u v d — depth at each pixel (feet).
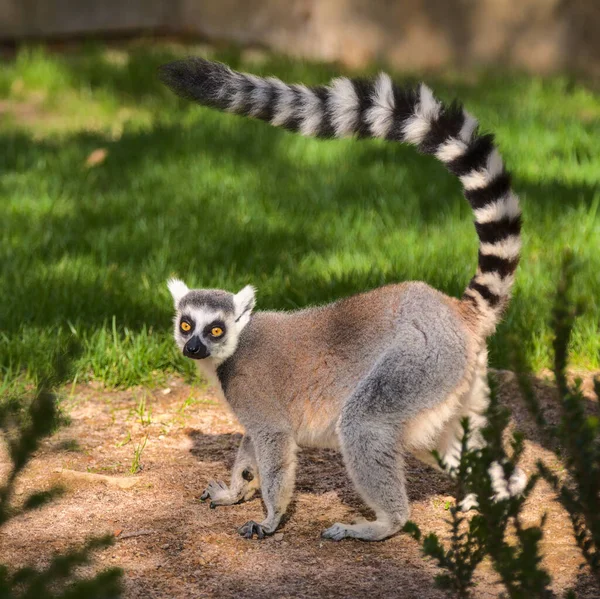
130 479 28.76
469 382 25.98
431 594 22.81
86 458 30.40
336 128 27.86
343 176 58.90
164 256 45.83
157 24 105.91
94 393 35.81
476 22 99.81
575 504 19.26
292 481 26.55
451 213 52.80
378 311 26.61
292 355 27.04
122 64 91.40
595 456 19.02
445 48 100.89
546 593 18.60
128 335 38.42
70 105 82.64
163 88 84.89
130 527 26.12
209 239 48.32
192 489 28.78
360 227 50.29
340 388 26.32
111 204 54.03
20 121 77.15
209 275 43.96
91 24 103.81
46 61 91.35
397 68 96.53
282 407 26.91
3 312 39.60
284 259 46.01
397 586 23.26
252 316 28.66
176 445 31.83
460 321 26.12
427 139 27.32
